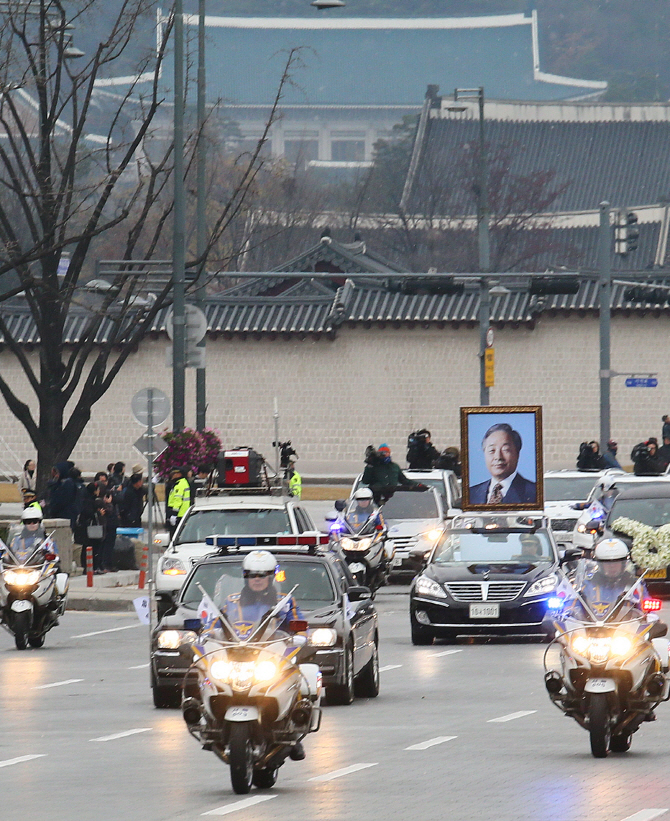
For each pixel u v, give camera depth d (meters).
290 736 37.91
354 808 35.38
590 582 44.00
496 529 78.94
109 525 104.81
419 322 196.12
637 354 196.00
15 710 53.62
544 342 196.75
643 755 42.72
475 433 110.31
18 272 111.88
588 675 42.16
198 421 127.19
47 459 115.94
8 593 72.44
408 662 67.44
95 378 116.50
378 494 106.19
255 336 198.62
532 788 37.47
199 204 128.62
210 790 38.25
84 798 37.25
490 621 72.81
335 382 198.75
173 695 53.69
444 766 41.19
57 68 109.31
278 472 90.31
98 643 75.94
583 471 121.94
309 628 53.38
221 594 44.81
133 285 116.69
